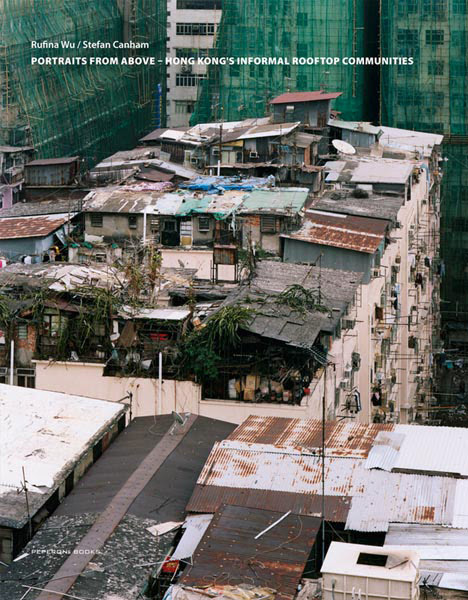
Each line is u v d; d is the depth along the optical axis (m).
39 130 160.75
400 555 51.69
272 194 111.31
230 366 80.44
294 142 128.38
